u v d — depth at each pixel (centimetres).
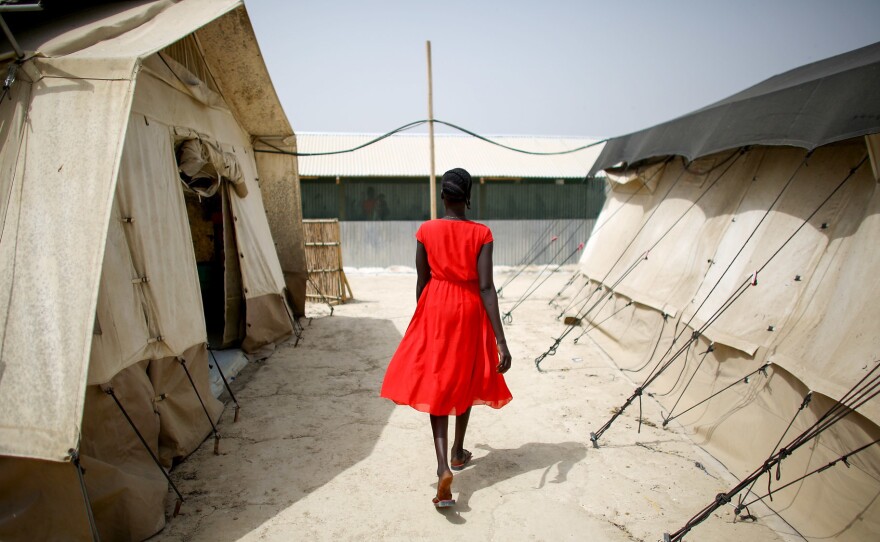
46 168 270
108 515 265
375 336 716
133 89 281
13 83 287
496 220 1670
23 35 390
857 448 276
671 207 635
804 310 360
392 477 337
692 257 538
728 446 370
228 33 529
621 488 326
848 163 377
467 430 411
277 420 428
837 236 361
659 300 555
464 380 296
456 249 298
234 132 654
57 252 257
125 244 344
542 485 328
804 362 331
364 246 1606
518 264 1691
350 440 391
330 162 1611
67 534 245
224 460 359
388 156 1678
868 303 302
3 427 240
